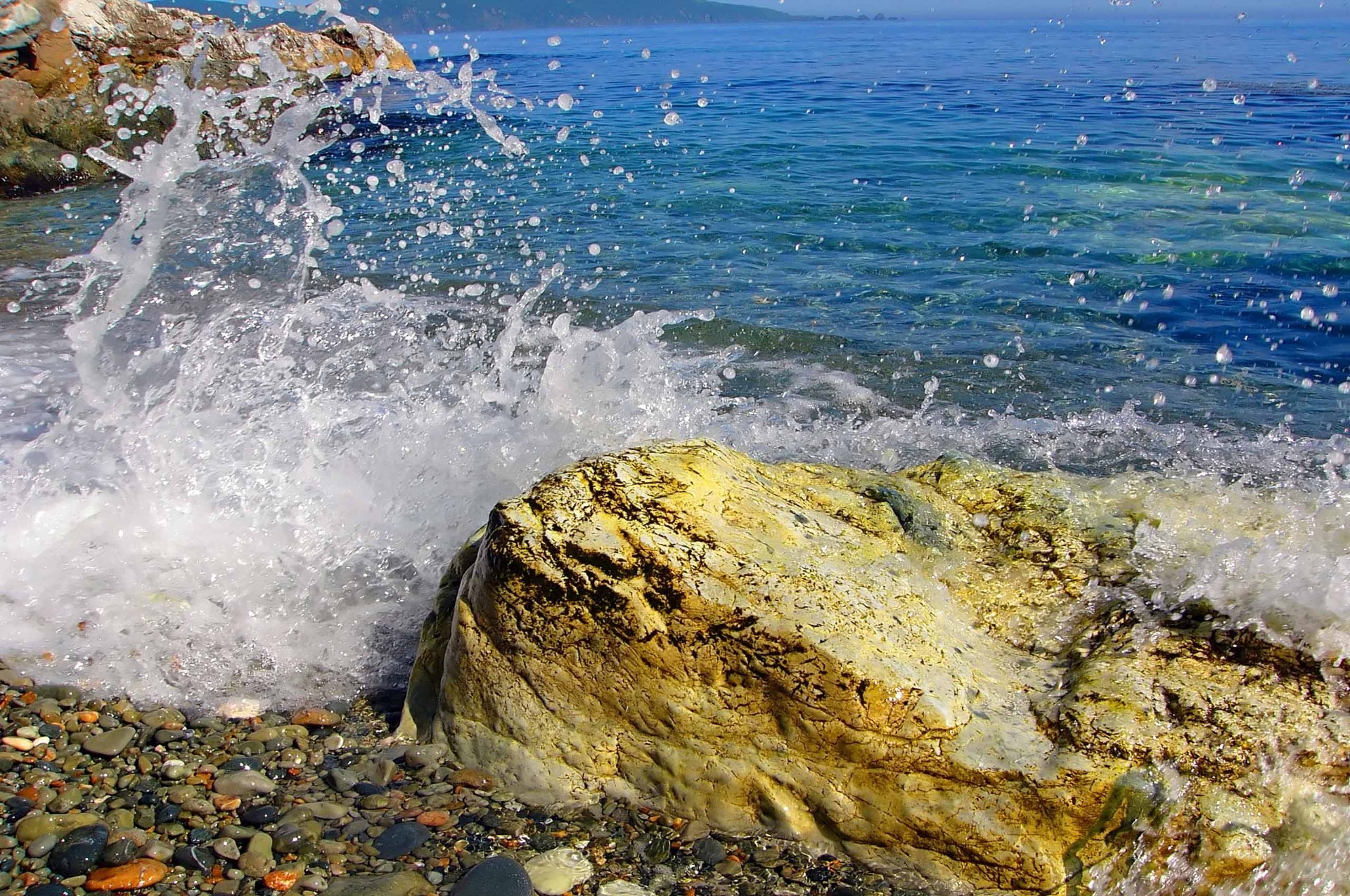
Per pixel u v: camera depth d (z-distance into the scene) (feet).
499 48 152.15
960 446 15.39
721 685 8.16
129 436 14.06
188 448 13.76
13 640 10.82
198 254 23.41
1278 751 7.63
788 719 7.99
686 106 55.26
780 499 9.78
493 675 8.76
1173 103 50.60
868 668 7.84
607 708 8.46
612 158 38.70
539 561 8.52
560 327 15.92
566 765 8.55
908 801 7.73
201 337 18.33
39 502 12.87
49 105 37.06
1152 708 7.89
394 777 8.80
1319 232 26.13
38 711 9.77
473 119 49.06
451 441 13.89
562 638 8.50
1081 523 10.41
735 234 27.27
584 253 25.39
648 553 8.36
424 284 22.70
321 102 23.85
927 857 7.72
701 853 7.97
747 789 8.13
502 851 7.98
